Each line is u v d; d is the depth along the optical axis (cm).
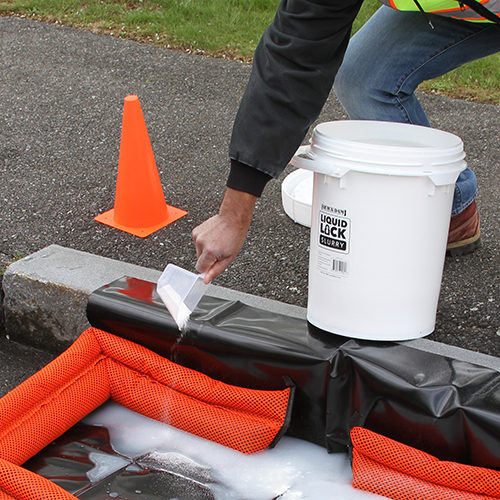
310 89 140
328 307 174
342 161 152
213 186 329
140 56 519
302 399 174
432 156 150
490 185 324
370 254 160
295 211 285
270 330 180
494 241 267
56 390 181
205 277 160
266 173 146
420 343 183
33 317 232
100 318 198
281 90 140
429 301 173
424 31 192
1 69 492
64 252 245
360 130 187
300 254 263
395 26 197
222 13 598
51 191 321
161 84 468
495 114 420
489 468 147
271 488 164
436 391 152
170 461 175
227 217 154
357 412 165
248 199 150
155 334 188
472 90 465
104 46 539
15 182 330
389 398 157
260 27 577
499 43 197
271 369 172
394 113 214
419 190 153
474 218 245
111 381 195
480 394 151
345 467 170
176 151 369
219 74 487
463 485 147
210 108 429
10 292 233
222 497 162
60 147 372
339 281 167
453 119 413
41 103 433
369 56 204
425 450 157
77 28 582
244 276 246
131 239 276
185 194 320
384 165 148
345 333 175
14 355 233
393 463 155
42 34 568
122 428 190
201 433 180
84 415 189
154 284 210
